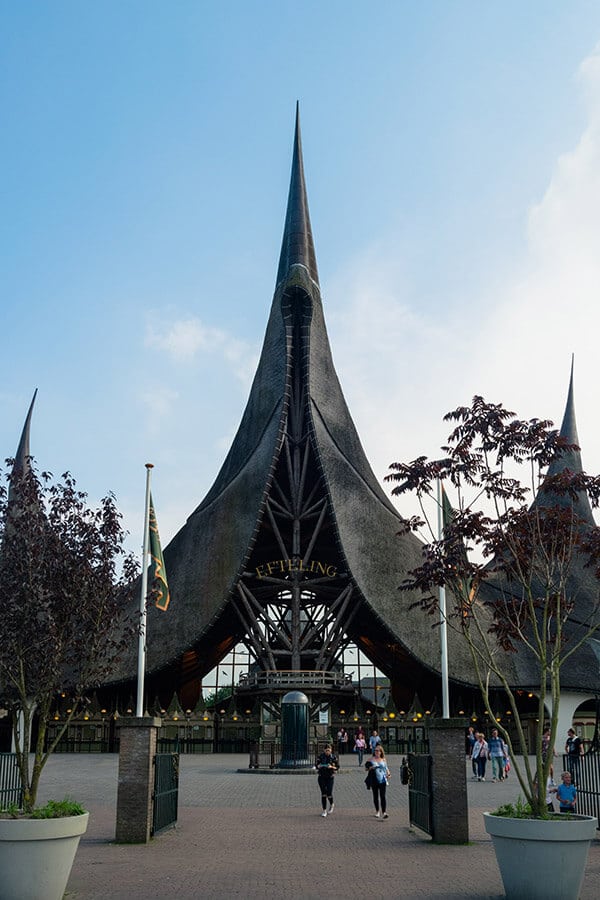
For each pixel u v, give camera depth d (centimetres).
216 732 5000
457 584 1371
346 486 5453
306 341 5672
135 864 1270
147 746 1520
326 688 4822
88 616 1327
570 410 7512
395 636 5109
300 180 6581
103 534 1384
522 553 1309
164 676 5878
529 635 5444
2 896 956
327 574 5541
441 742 1521
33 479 1347
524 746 1138
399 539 5562
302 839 1541
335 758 2216
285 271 6256
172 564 5759
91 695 5297
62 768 3344
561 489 1288
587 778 1653
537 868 994
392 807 2116
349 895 1057
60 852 985
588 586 5588
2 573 1286
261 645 5062
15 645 1257
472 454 1321
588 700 5328
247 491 5428
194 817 1867
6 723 4659
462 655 5238
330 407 5859
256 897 1039
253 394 6156
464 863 1289
